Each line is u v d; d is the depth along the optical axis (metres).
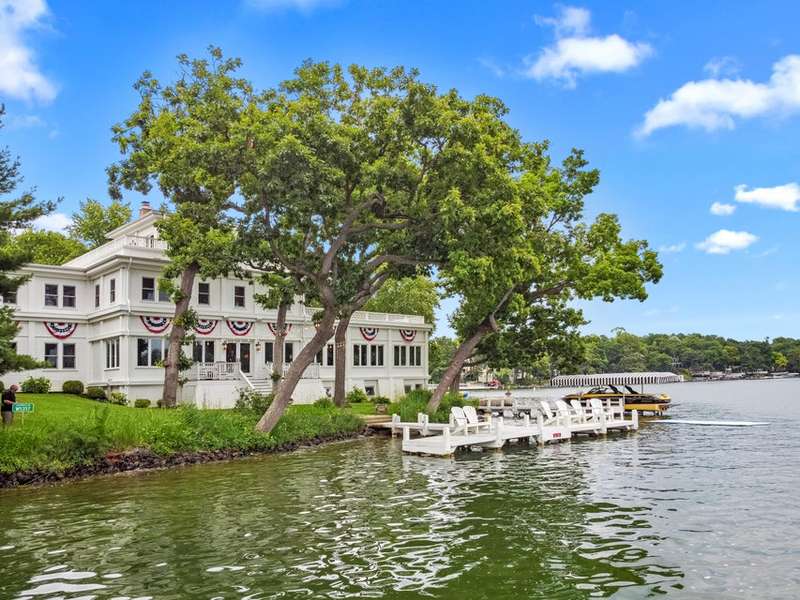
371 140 27.42
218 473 21.53
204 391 40.25
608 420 35.94
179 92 36.47
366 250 33.50
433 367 106.44
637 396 50.31
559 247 38.12
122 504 16.31
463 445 27.72
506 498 16.20
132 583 9.98
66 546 12.20
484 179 27.83
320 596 9.23
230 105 28.25
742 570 10.15
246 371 46.25
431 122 25.92
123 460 22.30
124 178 37.06
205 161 26.05
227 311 45.06
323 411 33.88
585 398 51.22
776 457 23.08
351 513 14.72
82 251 64.19
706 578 9.79
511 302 38.47
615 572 10.12
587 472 20.41
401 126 26.38
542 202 31.91
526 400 43.00
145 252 41.31
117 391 40.09
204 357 44.03
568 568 10.34
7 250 22.78
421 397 40.28
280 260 27.97
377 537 12.48
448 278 39.34
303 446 28.98
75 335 42.88
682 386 141.25
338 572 10.31
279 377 38.25
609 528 12.87
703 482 18.08
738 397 77.88
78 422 23.25
